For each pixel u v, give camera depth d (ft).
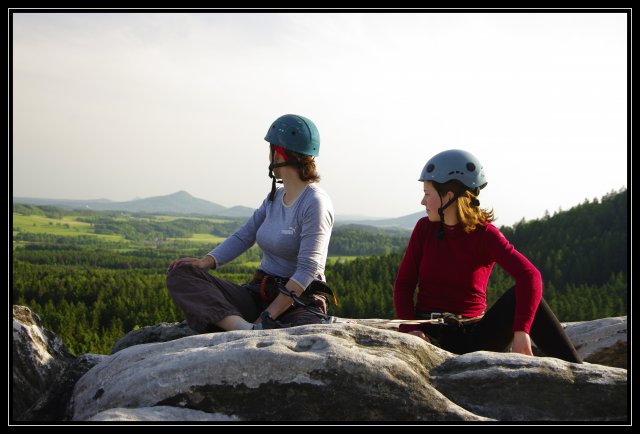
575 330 21.42
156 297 327.88
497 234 14.35
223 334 12.01
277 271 15.89
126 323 309.01
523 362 11.28
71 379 12.87
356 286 314.35
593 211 422.00
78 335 271.49
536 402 10.78
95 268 620.90
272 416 10.11
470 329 14.46
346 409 10.16
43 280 350.23
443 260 14.93
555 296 308.81
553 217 449.06
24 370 13.79
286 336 11.44
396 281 15.79
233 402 10.25
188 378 10.44
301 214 15.39
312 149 15.65
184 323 18.86
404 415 10.15
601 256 358.84
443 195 14.66
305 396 10.25
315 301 15.17
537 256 385.70
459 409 10.30
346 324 12.53
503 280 263.70
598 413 10.64
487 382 11.03
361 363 10.53
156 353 11.74
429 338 14.25
